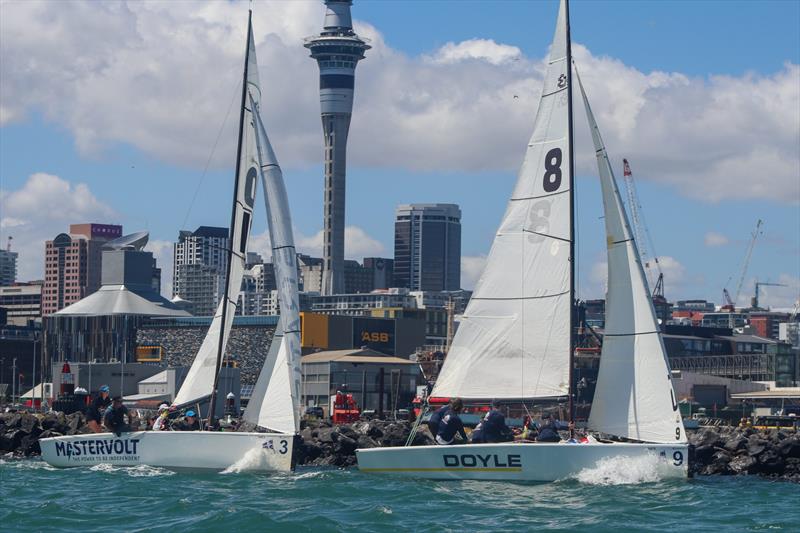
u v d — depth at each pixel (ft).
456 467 185.16
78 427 324.19
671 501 168.76
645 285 189.16
